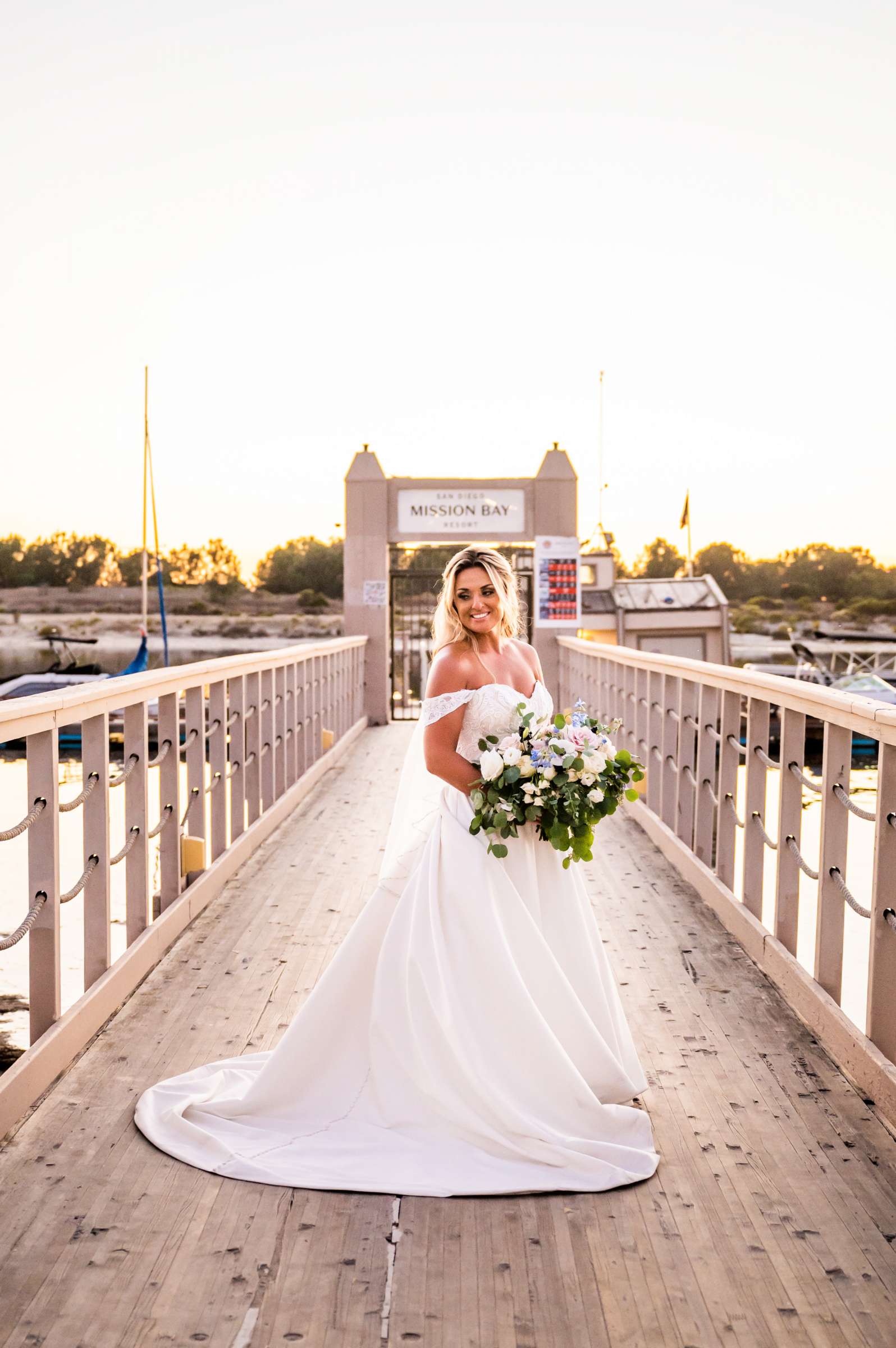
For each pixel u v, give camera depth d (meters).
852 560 63.53
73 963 6.44
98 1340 1.99
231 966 4.12
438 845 2.83
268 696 6.78
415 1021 2.76
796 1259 2.26
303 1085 2.85
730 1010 3.70
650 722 6.71
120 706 3.76
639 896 5.13
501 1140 2.64
